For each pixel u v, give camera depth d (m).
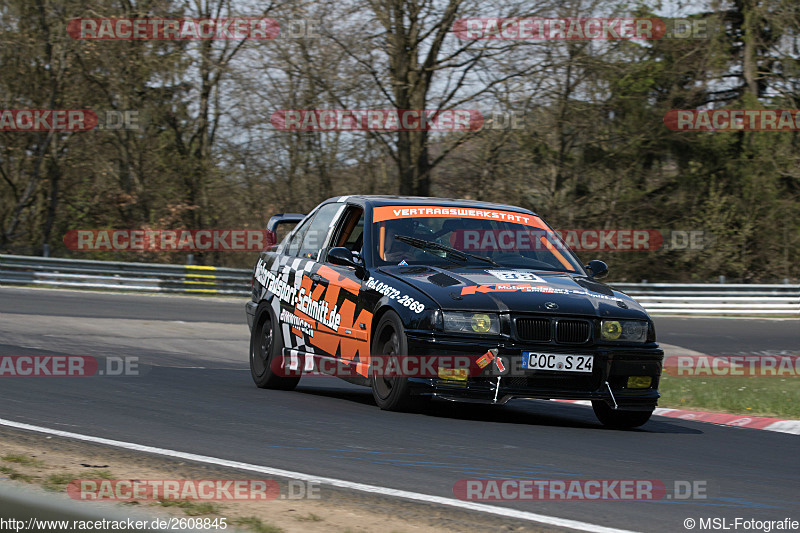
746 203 65.94
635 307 13.12
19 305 33.41
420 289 12.77
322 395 16.09
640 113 57.66
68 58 54.91
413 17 47.22
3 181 60.47
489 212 15.43
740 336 38.62
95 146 58.56
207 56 53.84
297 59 49.50
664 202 66.12
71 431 10.67
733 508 8.14
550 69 47.78
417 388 12.42
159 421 11.67
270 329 16.92
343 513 7.33
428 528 6.97
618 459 10.33
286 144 53.94
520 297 12.49
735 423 15.88
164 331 29.19
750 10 65.69
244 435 10.78
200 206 58.19
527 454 10.22
